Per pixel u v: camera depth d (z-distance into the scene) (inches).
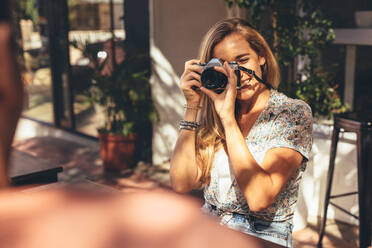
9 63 6.5
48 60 258.2
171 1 192.7
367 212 117.2
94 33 213.3
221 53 59.5
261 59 62.1
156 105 197.0
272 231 57.8
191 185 64.6
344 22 148.5
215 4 202.4
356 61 147.3
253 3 138.3
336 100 143.9
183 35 198.8
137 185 177.3
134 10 194.2
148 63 192.5
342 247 125.3
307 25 139.1
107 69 200.1
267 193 53.4
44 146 239.8
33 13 250.4
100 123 233.9
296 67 159.3
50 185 43.3
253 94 60.0
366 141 112.8
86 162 210.2
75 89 243.3
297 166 56.2
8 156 6.6
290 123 57.6
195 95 64.5
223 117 56.2
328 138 140.6
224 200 60.5
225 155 61.5
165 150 205.2
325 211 124.8
